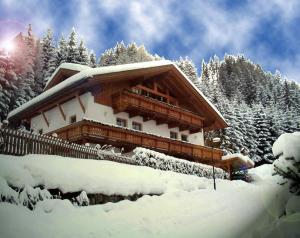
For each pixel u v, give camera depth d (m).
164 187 14.34
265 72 123.69
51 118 26.61
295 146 5.36
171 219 10.50
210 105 31.77
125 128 22.89
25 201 8.50
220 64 125.25
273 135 57.12
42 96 25.25
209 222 9.94
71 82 21.62
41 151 12.66
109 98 24.55
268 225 4.61
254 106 67.38
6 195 8.12
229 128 50.62
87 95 23.25
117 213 10.31
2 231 6.86
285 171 5.25
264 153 54.41
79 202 10.05
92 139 20.88
